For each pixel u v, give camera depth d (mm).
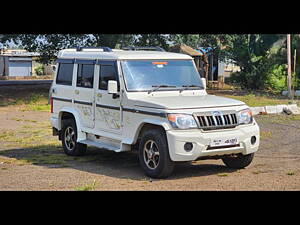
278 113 19156
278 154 11375
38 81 42281
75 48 12008
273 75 33156
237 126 9172
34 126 17203
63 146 11859
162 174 8984
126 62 10031
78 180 9102
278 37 35625
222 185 8523
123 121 9828
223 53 34906
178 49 39719
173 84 10164
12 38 30297
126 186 8547
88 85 10891
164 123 8812
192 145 8750
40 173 9789
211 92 31812
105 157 11484
